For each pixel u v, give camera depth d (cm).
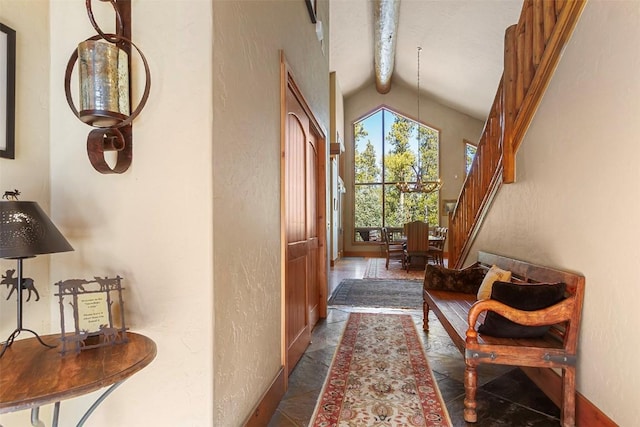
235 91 152
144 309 136
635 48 146
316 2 355
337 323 365
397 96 1090
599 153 169
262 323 184
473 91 870
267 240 193
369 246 1100
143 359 106
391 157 1101
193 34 134
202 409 132
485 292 260
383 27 648
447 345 300
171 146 135
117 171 136
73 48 148
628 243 150
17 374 95
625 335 151
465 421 185
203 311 132
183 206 134
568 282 188
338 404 204
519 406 199
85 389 89
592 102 175
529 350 181
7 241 99
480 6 562
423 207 1084
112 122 130
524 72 260
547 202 219
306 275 303
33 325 142
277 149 213
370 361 266
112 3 132
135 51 138
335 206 924
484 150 360
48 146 147
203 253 132
